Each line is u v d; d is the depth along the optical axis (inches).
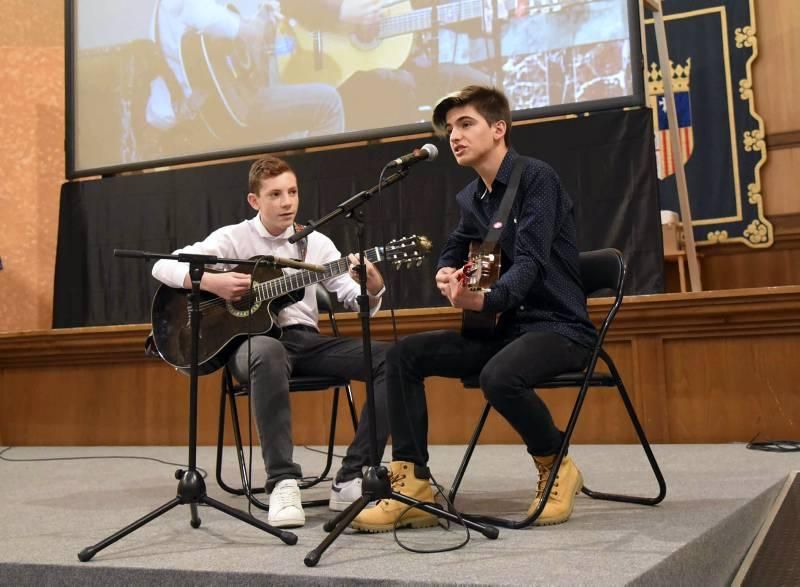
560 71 202.5
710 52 250.1
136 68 239.6
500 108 90.3
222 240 110.3
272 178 109.2
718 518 82.4
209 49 233.5
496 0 208.4
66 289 237.6
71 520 96.8
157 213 232.1
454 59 212.5
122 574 71.4
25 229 257.6
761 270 244.5
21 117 260.7
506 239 89.6
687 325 155.4
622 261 91.7
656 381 157.8
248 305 103.7
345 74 221.6
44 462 166.9
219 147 231.9
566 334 86.8
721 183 247.1
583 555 68.2
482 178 93.1
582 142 197.9
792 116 244.4
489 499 100.0
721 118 248.2
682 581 69.9
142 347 193.2
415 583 61.9
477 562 67.4
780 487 108.7
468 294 81.8
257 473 136.6
